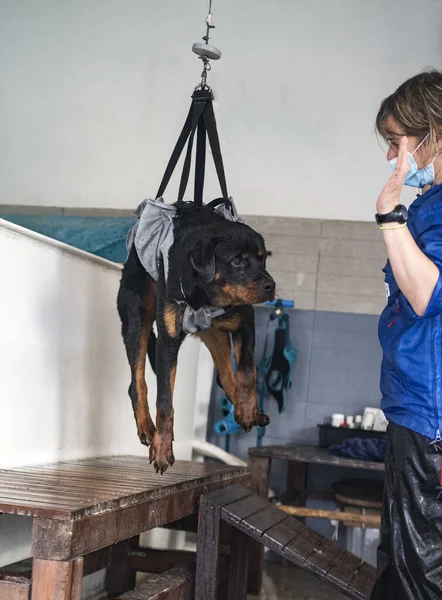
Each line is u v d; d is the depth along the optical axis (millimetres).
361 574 3293
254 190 5984
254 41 6098
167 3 6266
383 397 2176
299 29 6043
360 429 5465
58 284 3336
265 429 5844
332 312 5859
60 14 6418
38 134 6344
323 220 5902
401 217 1893
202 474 3447
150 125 6207
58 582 2029
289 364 5688
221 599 3803
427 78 2051
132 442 4336
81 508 2098
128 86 6270
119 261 5723
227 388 3141
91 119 6289
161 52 6242
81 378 3604
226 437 5848
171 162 2889
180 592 3053
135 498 2504
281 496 5438
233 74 6094
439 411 1987
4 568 2480
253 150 6016
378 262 5840
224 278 2662
